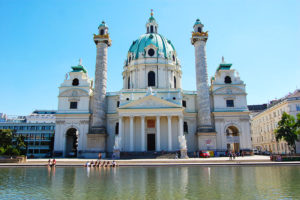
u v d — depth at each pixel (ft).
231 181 70.28
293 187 60.18
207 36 204.33
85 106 210.38
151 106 191.42
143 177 80.74
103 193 54.80
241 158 159.84
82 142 204.03
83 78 216.95
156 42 240.73
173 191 56.34
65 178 79.61
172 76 234.38
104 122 203.21
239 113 204.74
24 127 337.93
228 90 209.97
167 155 169.89
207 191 56.03
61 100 212.23
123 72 245.86
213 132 190.29
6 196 52.54
